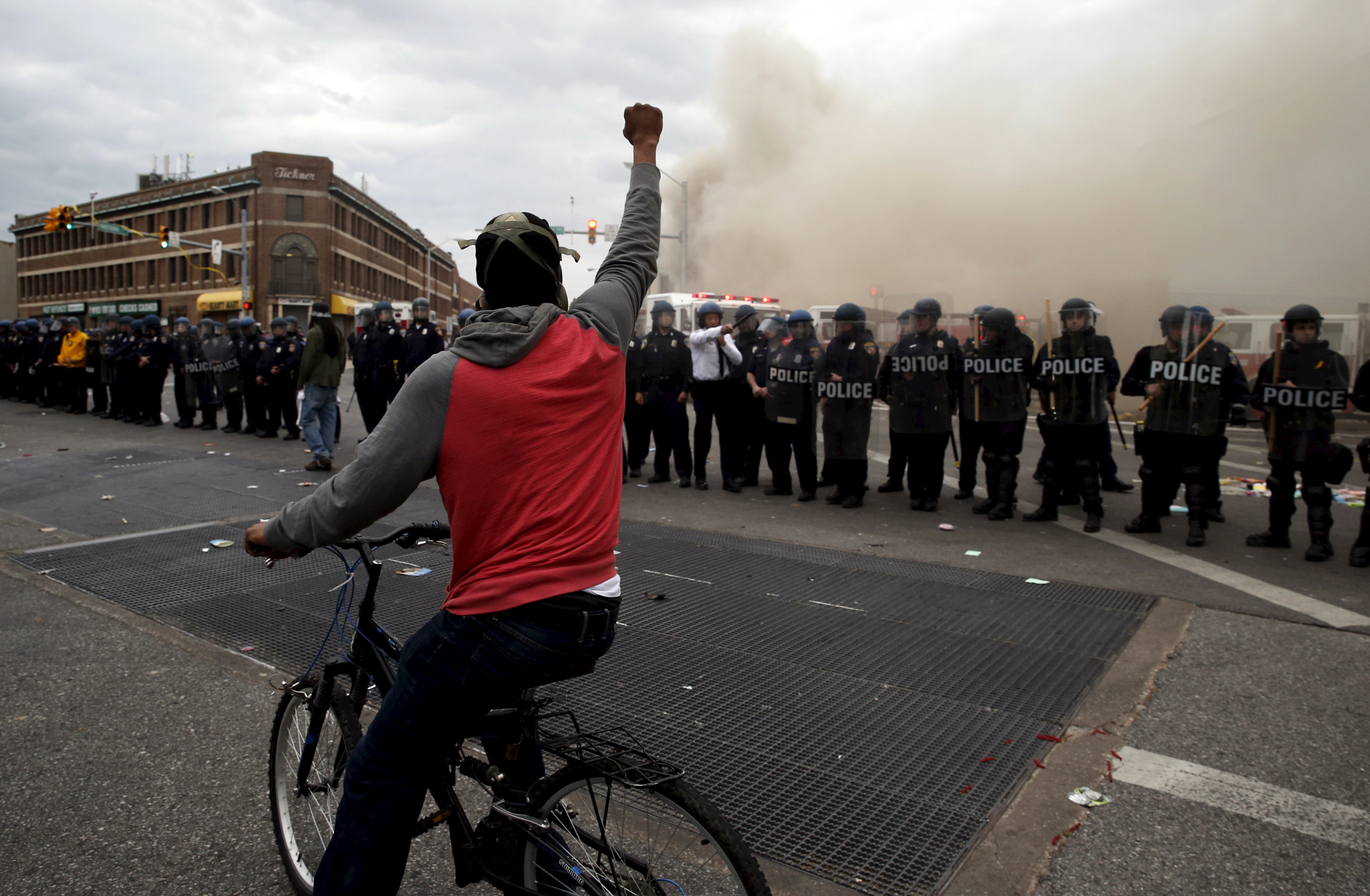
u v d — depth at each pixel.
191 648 4.11
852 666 4.00
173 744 3.21
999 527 6.94
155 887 2.41
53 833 2.66
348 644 2.29
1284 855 2.54
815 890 2.38
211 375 12.84
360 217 52.22
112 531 6.49
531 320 1.65
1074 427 6.75
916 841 2.62
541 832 1.83
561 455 1.62
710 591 5.14
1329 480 5.85
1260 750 3.16
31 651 4.07
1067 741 3.26
